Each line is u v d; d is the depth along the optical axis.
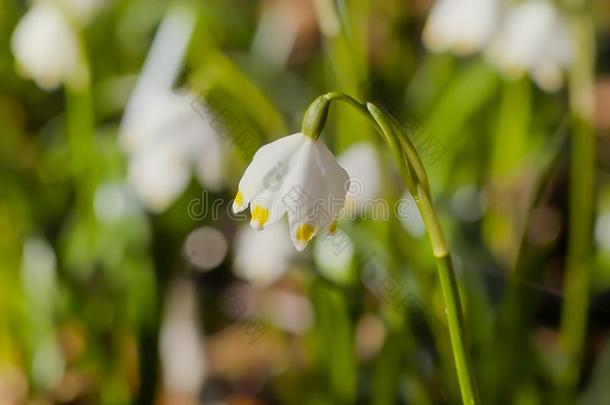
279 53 0.69
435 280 0.51
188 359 0.60
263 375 0.60
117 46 0.69
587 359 0.54
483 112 0.62
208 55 0.55
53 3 0.57
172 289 0.58
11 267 0.58
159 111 0.54
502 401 0.50
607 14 0.76
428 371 0.50
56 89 0.71
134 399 0.56
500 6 0.55
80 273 0.58
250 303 0.58
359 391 0.52
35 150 0.65
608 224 0.57
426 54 0.69
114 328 0.56
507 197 0.60
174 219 0.59
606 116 0.71
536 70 0.56
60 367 0.57
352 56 0.49
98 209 0.57
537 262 0.51
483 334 0.50
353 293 0.50
